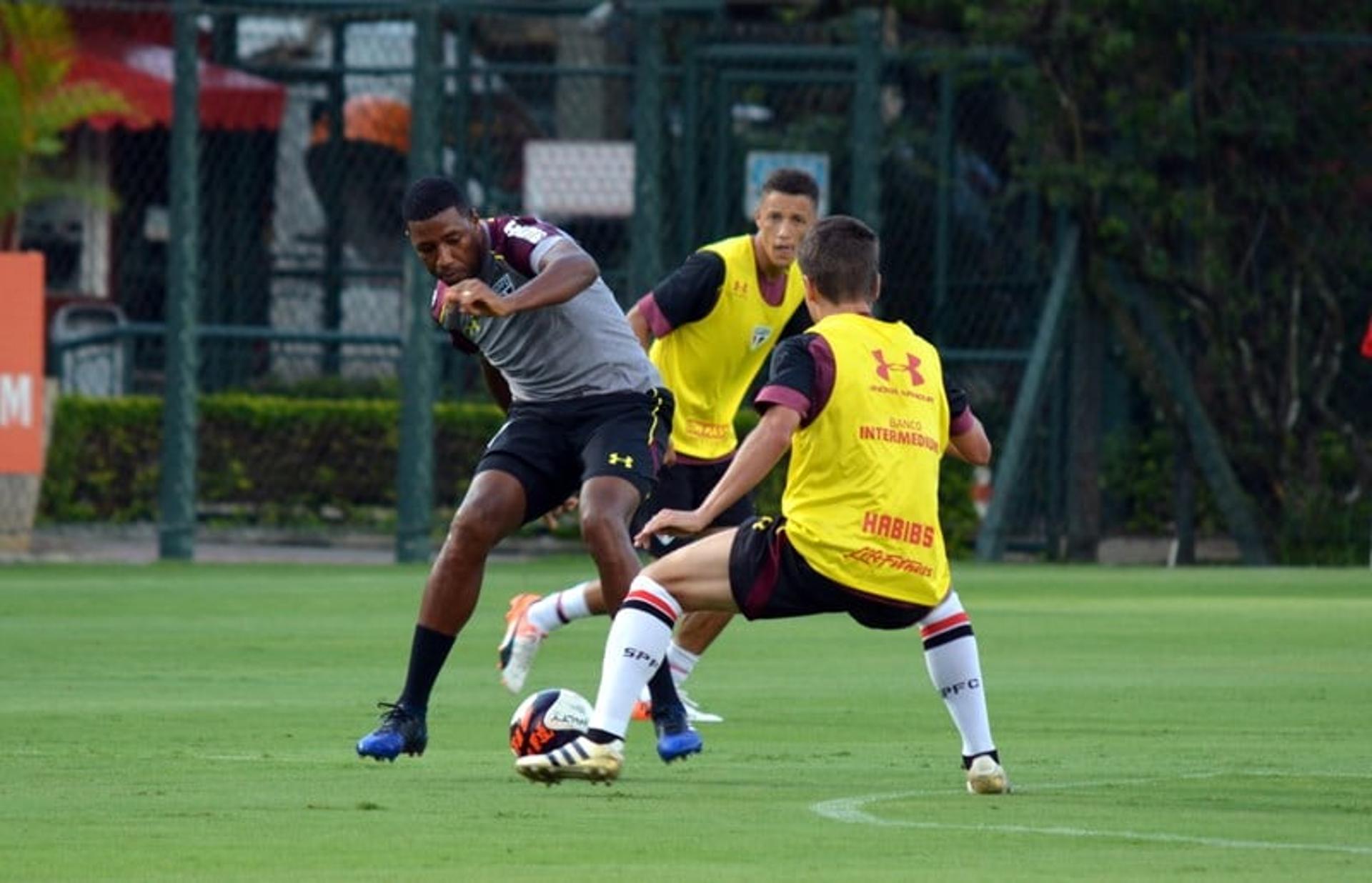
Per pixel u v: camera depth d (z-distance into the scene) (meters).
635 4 62.97
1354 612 48.28
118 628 43.38
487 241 25.44
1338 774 23.92
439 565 24.95
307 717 29.59
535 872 17.30
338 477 67.25
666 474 32.34
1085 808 21.28
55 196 71.75
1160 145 66.00
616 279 74.69
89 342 69.62
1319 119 67.31
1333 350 67.31
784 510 22.34
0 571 58.03
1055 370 66.75
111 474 66.00
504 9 64.56
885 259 70.69
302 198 83.81
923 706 31.34
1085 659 38.38
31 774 23.75
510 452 25.66
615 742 22.20
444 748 26.42
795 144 72.06
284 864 17.70
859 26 63.25
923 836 19.38
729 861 17.92
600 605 29.06
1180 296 66.62
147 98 76.31
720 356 32.09
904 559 22.02
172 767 24.41
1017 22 66.31
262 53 85.75
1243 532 66.38
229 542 67.06
